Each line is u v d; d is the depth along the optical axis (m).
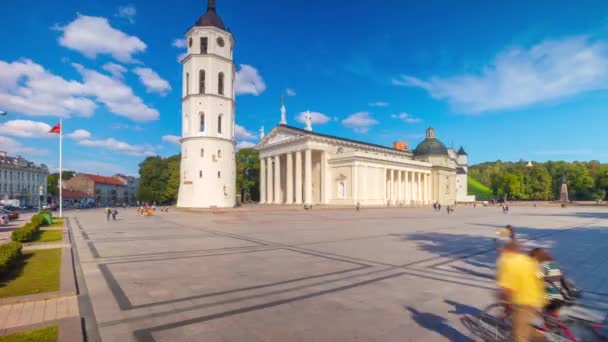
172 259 13.72
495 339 6.10
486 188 171.62
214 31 54.09
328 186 79.38
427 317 7.24
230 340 6.11
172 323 6.91
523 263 5.70
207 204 52.53
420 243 18.52
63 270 11.28
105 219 39.09
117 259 13.76
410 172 95.88
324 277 10.66
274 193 88.12
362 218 40.88
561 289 6.46
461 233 23.84
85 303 8.17
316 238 20.72
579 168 130.88
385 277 10.71
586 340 5.55
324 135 81.62
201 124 54.66
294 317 7.23
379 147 94.88
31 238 20.38
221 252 15.46
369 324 6.85
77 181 135.38
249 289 9.30
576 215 49.78
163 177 97.38
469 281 10.26
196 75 53.78
